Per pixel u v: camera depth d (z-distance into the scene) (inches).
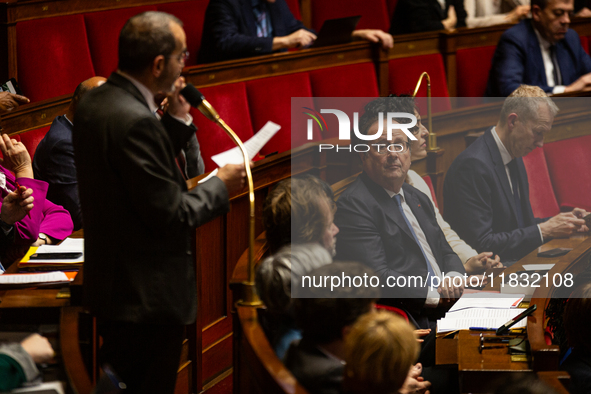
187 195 262.8
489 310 314.5
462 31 725.3
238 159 284.5
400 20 750.5
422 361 313.0
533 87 478.6
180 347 273.0
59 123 427.8
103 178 251.9
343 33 659.4
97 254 257.1
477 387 252.1
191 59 662.5
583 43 779.4
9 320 272.8
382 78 682.8
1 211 345.7
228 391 379.9
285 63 624.7
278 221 267.7
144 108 254.5
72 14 584.1
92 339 275.3
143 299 253.6
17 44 555.2
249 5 652.7
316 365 203.5
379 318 188.5
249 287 261.4
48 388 207.5
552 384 220.5
